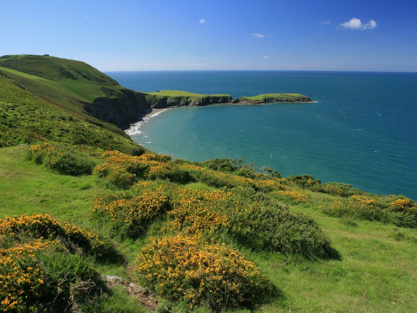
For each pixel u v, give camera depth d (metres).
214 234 10.50
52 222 8.27
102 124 75.25
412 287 9.50
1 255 5.87
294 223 12.66
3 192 12.38
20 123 31.64
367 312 7.68
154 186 15.42
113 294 6.12
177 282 7.24
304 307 7.52
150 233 10.70
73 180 15.48
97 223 10.93
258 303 7.47
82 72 148.00
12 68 118.56
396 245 13.57
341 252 12.05
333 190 30.67
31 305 5.01
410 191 51.72
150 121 130.75
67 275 5.78
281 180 33.69
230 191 16.30
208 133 101.19
